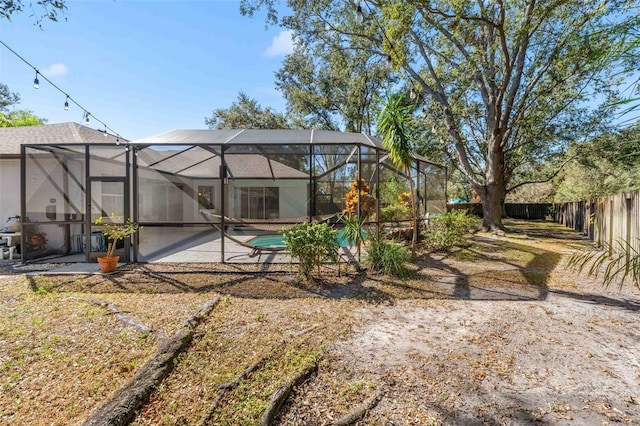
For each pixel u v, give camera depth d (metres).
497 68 13.01
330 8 13.77
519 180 25.72
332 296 5.09
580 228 15.09
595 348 3.34
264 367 2.92
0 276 6.25
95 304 4.57
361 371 2.90
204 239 12.42
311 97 21.59
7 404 2.42
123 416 2.18
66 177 8.24
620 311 4.43
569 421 2.26
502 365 3.00
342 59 16.56
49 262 7.50
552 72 12.20
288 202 15.80
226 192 15.55
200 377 2.77
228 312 4.35
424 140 17.25
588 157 17.14
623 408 2.39
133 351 3.22
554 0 9.80
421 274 6.50
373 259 6.76
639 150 2.36
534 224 20.16
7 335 3.55
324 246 5.86
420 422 2.24
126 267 7.01
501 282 5.93
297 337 3.56
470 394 2.56
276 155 11.04
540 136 15.64
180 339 3.36
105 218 8.27
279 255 8.48
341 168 12.34
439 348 3.35
